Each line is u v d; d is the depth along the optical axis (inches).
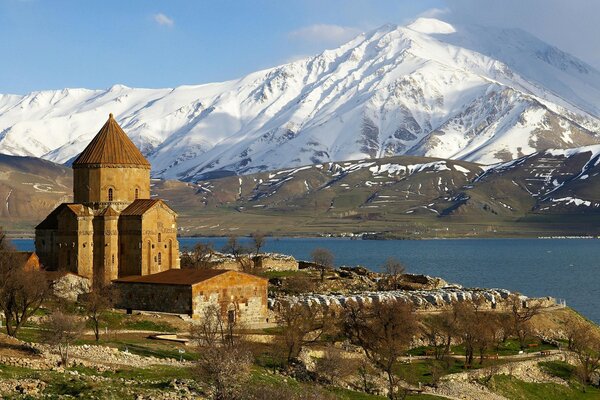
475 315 7130.9
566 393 6156.5
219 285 6318.9
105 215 7214.6
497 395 5723.4
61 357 4188.0
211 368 3752.5
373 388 5187.0
